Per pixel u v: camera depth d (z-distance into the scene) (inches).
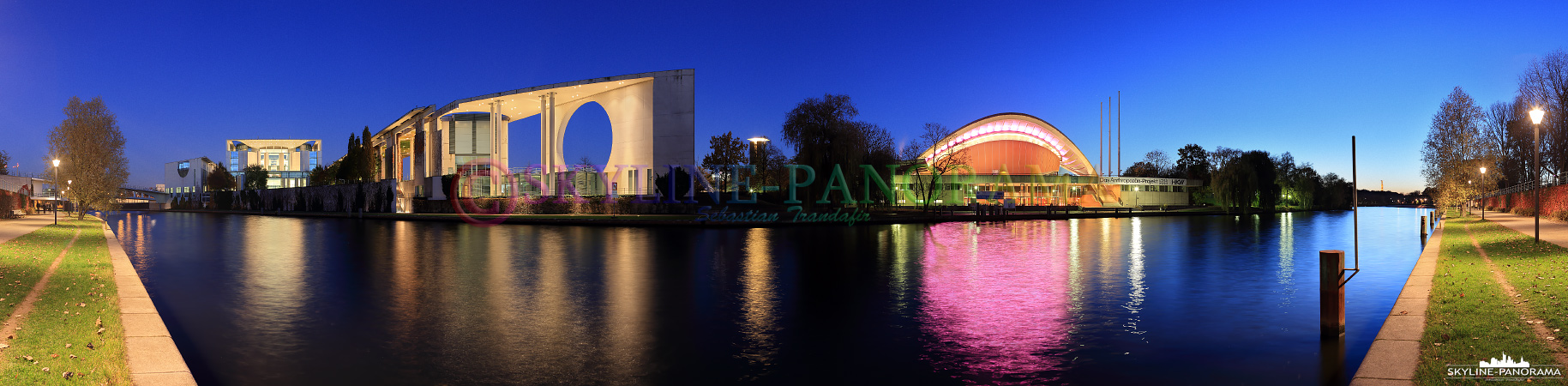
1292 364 282.0
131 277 528.1
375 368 277.3
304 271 627.8
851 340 331.0
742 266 674.8
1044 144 4047.7
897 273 615.2
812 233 1270.9
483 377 265.6
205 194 5034.5
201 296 468.8
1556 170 1967.3
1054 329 356.5
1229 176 2773.1
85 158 1988.2
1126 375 268.4
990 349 311.0
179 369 251.4
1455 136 1878.7
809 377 266.2
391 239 1119.6
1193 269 639.8
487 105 2896.2
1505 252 647.1
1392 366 251.3
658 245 963.3
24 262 581.3
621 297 466.9
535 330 351.6
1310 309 414.0
